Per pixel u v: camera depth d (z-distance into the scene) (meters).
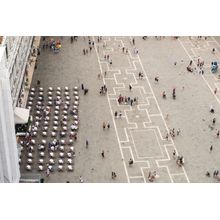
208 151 107.12
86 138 109.88
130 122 115.88
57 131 111.06
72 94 125.56
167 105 122.69
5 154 78.06
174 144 108.94
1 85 74.69
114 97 125.38
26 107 119.06
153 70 138.38
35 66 136.38
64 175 99.38
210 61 144.00
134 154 105.75
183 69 139.25
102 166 102.19
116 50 148.25
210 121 117.12
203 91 129.25
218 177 99.88
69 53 145.38
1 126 75.62
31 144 106.62
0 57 74.12
